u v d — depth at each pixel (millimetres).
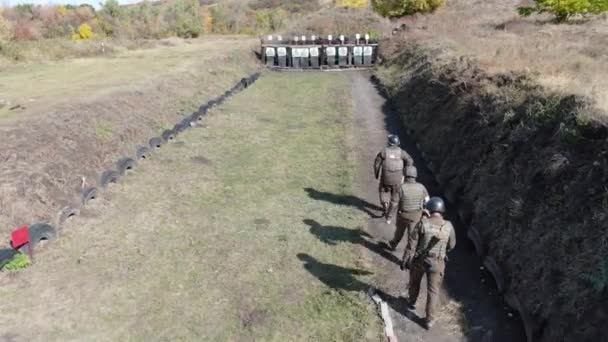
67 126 11234
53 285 6844
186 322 6156
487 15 29500
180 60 22891
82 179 9758
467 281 7051
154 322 6141
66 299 6547
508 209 7457
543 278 5902
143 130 13227
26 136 10297
